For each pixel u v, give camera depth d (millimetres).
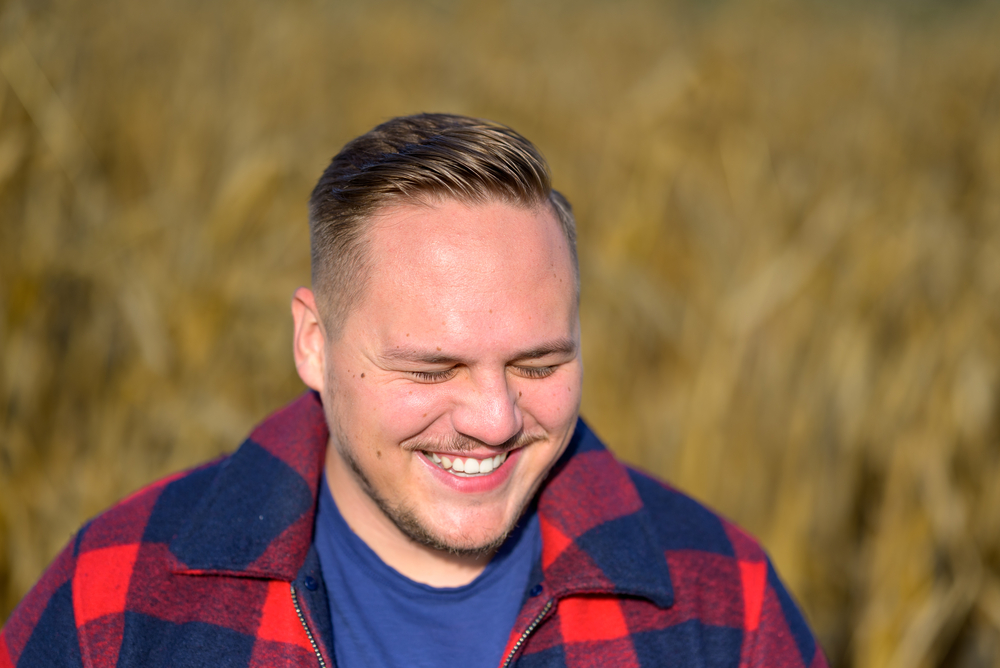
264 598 1319
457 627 1345
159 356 2961
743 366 3242
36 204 3062
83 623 1285
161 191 3451
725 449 3189
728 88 4527
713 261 3762
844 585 3271
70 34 3461
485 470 1248
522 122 4887
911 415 3143
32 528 2766
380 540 1360
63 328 3154
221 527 1333
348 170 1271
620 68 5773
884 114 5051
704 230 3877
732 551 1479
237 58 4371
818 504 3248
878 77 5562
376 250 1192
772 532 3137
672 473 3268
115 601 1300
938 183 4250
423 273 1160
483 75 5293
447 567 1364
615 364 3584
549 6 6578
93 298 3127
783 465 3170
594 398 3510
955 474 3164
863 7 6973
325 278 1283
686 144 4223
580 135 4652
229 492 1372
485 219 1172
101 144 3484
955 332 3217
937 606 2873
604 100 5113
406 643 1329
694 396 3236
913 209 3707
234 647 1281
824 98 5266
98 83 3594
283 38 4750
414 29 5863
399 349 1172
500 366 1178
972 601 2992
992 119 4723
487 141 1223
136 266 3096
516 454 1277
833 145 4648
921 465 3031
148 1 4293
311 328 1391
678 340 3584
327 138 4410
